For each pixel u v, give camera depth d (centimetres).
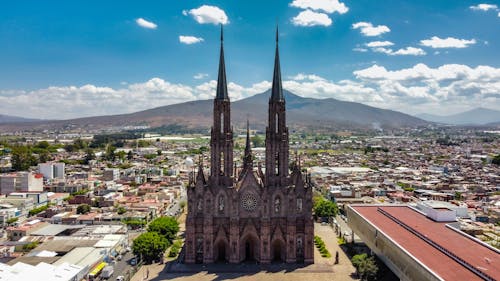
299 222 14750
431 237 12788
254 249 14825
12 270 11819
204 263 14562
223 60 15062
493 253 11188
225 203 14612
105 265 14075
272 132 14775
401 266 11756
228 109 14912
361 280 13088
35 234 17725
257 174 17412
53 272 11962
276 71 15012
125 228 18738
